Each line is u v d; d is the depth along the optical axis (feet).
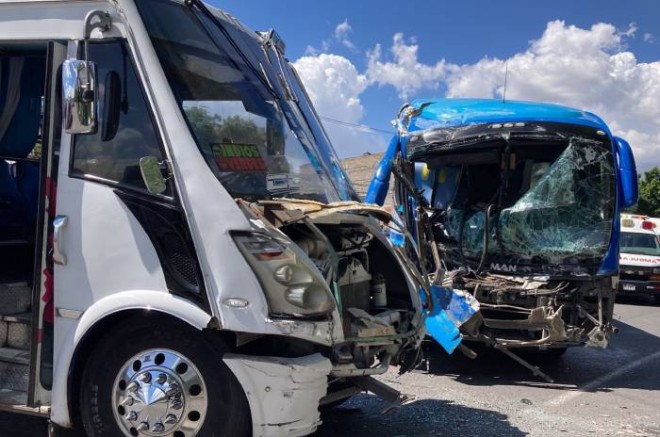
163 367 12.64
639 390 24.35
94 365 13.07
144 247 12.66
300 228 13.44
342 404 19.62
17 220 19.92
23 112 18.28
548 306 24.99
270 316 12.02
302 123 16.84
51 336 13.29
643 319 44.68
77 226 13.12
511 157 27.25
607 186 26.35
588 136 26.53
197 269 12.29
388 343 14.23
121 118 13.15
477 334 24.86
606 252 26.00
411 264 16.65
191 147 12.73
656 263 52.01
